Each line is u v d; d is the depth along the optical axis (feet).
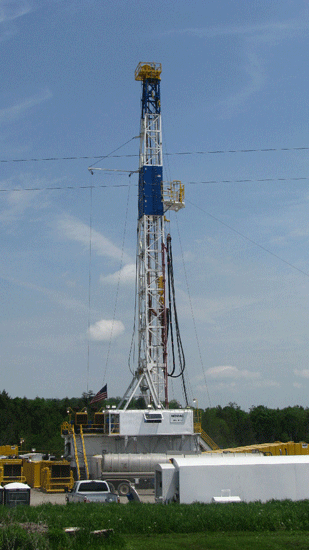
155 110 199.21
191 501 94.73
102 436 164.25
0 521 74.33
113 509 85.05
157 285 184.65
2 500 100.48
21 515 78.33
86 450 163.02
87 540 64.85
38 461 162.30
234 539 68.95
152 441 166.61
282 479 98.37
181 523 76.18
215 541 67.56
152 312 183.42
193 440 168.76
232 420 417.49
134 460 141.69
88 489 99.86
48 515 78.43
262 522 77.10
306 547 64.08
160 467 98.63
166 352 179.52
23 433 351.05
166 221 189.78
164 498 96.12
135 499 102.32
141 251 188.24
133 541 68.18
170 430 165.68
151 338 181.47
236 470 97.45
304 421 406.00
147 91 198.59
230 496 95.66
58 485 145.69
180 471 95.76
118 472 141.28
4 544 60.23
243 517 77.61
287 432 399.85
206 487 95.86
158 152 195.11
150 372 177.47
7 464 156.97
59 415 382.22
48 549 61.05
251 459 101.09
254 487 97.30
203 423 385.91
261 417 406.00
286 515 80.28
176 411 167.53
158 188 189.16
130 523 75.77
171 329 182.60
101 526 73.46
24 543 61.11
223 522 76.64
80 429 163.94
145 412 165.58
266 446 183.01
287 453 185.98
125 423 163.94
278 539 68.69
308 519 80.18
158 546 64.85
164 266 185.37
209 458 102.12
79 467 154.71
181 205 189.57
